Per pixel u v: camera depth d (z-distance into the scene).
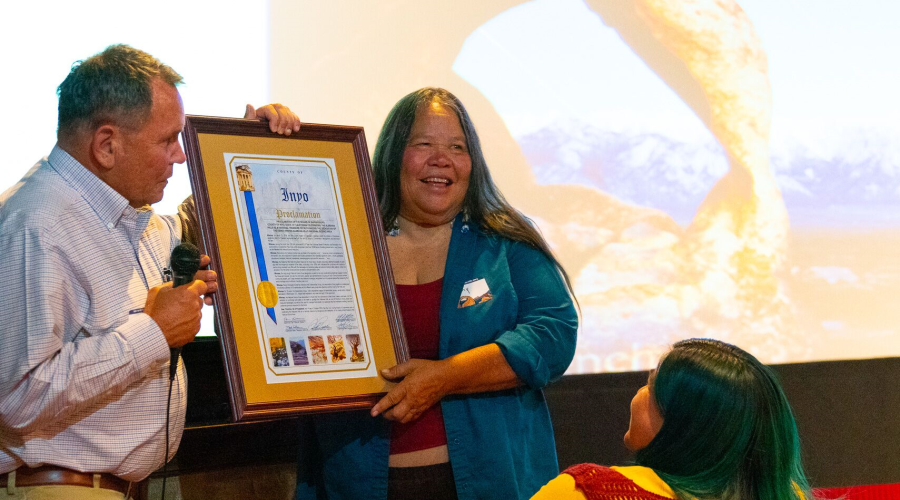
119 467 1.70
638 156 3.96
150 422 1.74
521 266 2.12
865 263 4.27
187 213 2.09
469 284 2.05
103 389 1.62
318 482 2.10
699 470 1.38
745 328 4.02
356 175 2.02
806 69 4.28
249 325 1.81
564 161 3.84
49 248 1.60
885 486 3.86
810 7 4.30
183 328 1.69
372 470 1.97
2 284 1.58
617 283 3.85
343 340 1.89
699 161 4.05
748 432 1.38
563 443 3.50
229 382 1.75
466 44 3.74
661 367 1.47
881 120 4.37
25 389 1.55
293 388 1.81
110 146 1.67
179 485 2.30
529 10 3.84
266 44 3.37
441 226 2.16
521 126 3.79
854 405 3.91
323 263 1.92
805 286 4.16
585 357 3.76
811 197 4.22
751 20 4.20
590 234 3.84
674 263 3.95
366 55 3.57
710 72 4.11
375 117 3.59
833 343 4.16
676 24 4.07
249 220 1.87
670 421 1.42
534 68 3.83
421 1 3.67
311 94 3.46
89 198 1.70
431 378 1.87
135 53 1.72
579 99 3.89
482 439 1.97
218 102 3.28
